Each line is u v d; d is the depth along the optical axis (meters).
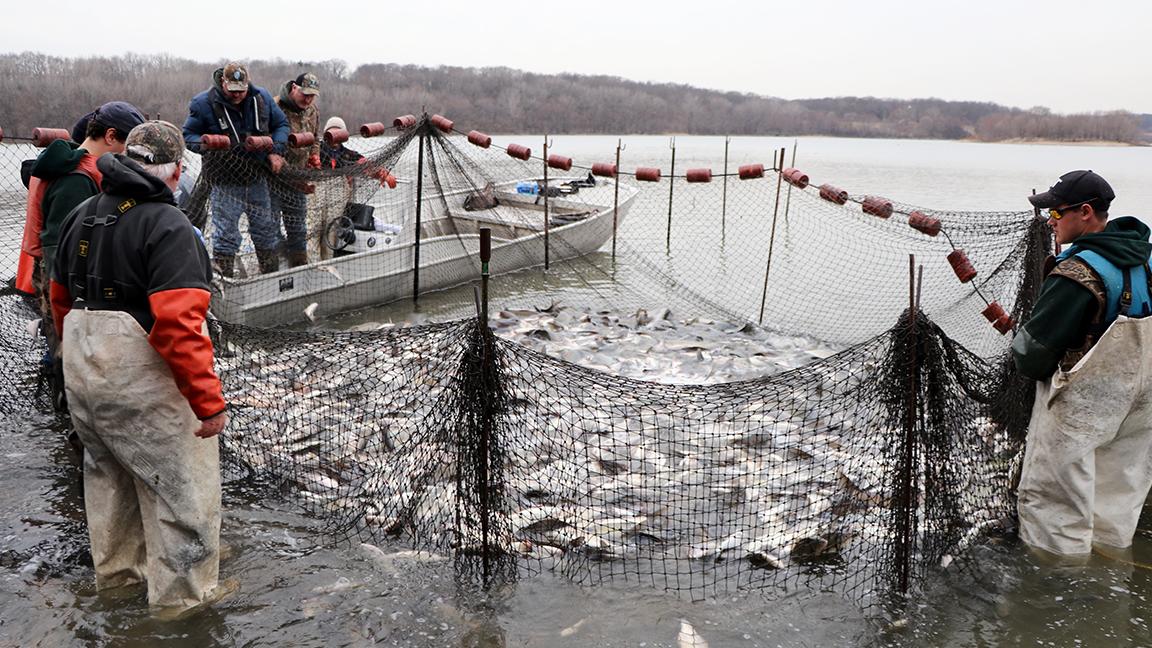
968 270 8.16
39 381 8.04
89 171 5.82
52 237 5.79
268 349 8.05
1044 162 84.06
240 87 10.55
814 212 25.91
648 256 19.31
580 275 17.17
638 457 6.75
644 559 5.55
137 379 4.31
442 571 5.36
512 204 19.77
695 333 11.20
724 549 5.60
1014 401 6.22
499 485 5.38
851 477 6.27
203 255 4.43
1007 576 5.42
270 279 11.96
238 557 5.46
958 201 32.97
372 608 4.95
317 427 7.24
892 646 4.70
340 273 13.03
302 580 5.22
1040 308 5.41
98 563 4.93
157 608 4.79
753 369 9.12
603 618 4.92
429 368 7.73
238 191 11.23
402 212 15.75
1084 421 5.40
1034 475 5.72
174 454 4.51
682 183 35.88
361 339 7.83
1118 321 5.18
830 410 7.64
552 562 5.49
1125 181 48.28
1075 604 5.12
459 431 5.29
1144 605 5.13
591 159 54.47
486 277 5.07
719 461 6.77
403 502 6.01
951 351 5.55
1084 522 5.61
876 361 6.12
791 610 5.03
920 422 5.30
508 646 4.64
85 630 4.63
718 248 20.61
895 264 18.34
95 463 4.77
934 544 5.49
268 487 6.45
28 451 6.88
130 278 4.25
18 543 5.49
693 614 4.97
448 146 13.56
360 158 13.69
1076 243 5.43
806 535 5.70
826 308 14.90
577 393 7.98
